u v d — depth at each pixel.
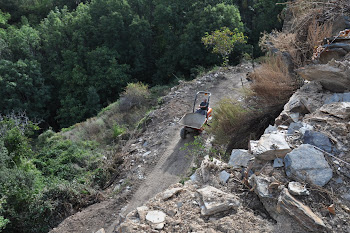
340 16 9.32
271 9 28.31
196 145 9.89
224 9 26.47
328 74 6.93
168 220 4.89
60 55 30.03
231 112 8.82
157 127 13.11
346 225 4.20
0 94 25.69
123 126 16.78
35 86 27.73
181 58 28.06
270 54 10.84
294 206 4.37
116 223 8.38
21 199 9.75
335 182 4.75
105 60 27.86
